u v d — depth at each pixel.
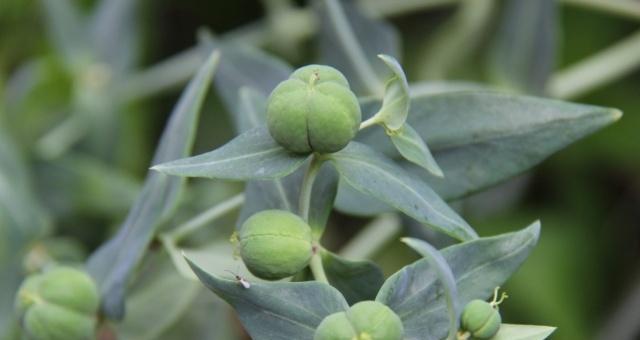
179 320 0.51
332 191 0.41
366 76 0.52
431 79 0.58
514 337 0.39
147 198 0.46
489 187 0.43
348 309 0.38
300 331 0.39
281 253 0.39
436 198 0.40
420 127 0.44
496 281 0.39
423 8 0.58
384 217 0.55
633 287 0.59
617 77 0.58
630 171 0.61
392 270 0.60
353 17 0.53
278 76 0.51
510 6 0.55
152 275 0.48
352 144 0.40
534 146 0.43
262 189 0.42
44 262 0.54
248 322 0.39
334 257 0.40
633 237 0.61
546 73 0.55
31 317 0.45
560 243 0.60
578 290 0.59
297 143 0.39
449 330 0.39
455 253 0.39
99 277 0.46
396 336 0.37
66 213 0.59
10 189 0.55
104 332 0.48
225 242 0.53
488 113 0.43
